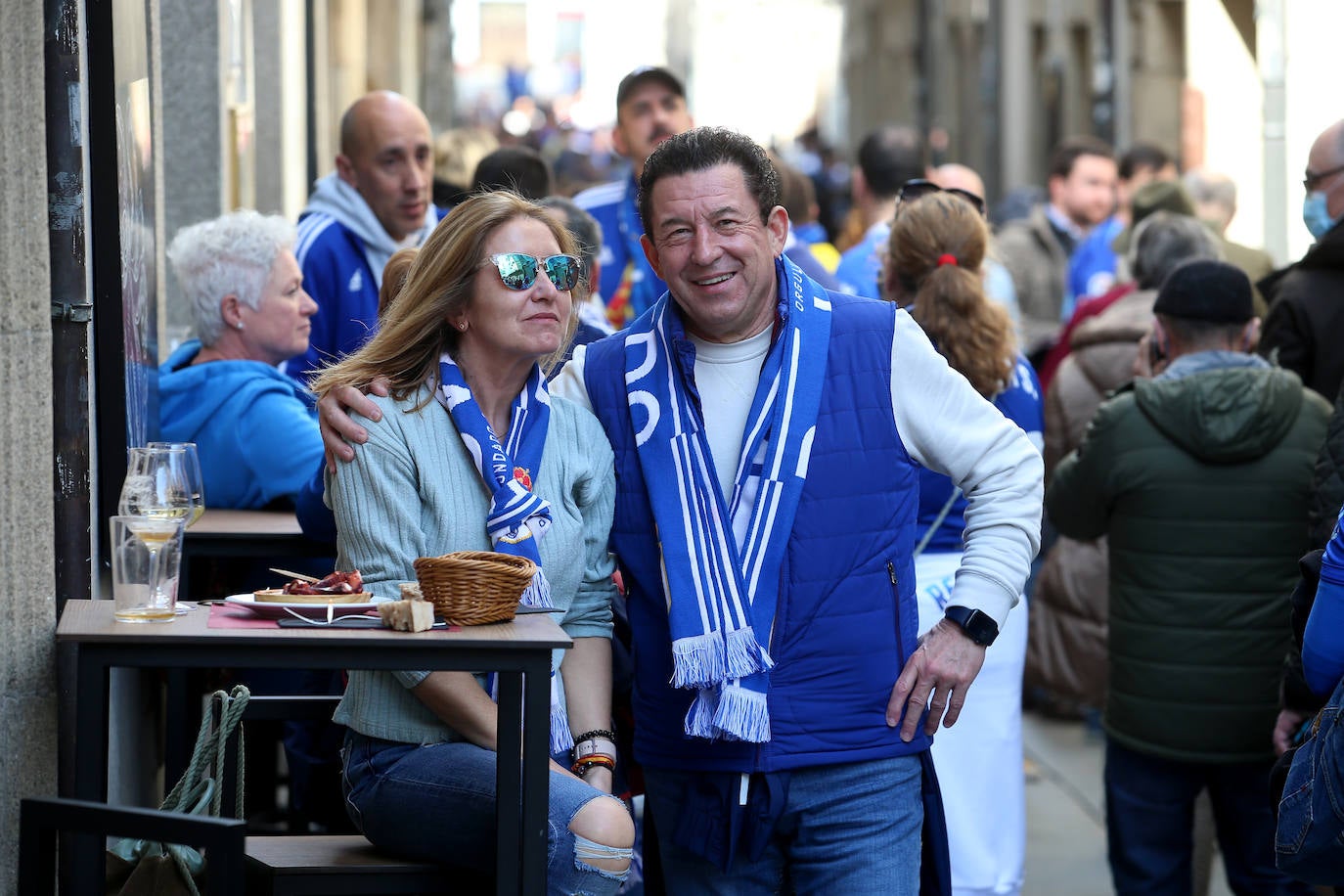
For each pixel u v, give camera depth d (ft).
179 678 15.71
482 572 11.34
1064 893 22.81
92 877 11.07
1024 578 12.89
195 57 24.84
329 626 11.14
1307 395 18.07
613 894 11.83
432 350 12.64
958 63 92.89
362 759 12.39
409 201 21.97
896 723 12.66
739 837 12.68
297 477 17.63
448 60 69.15
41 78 12.67
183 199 24.88
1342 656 12.77
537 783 11.12
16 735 12.53
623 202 24.22
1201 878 21.01
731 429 12.78
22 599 12.57
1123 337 26.09
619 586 14.67
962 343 16.14
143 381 15.78
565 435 12.84
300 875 11.93
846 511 12.59
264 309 18.26
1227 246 26.81
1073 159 36.70
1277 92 39.24
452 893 12.07
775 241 12.91
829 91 148.97
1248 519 17.80
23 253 12.58
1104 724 18.89
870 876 12.60
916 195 18.04
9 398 12.53
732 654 12.18
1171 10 59.62
